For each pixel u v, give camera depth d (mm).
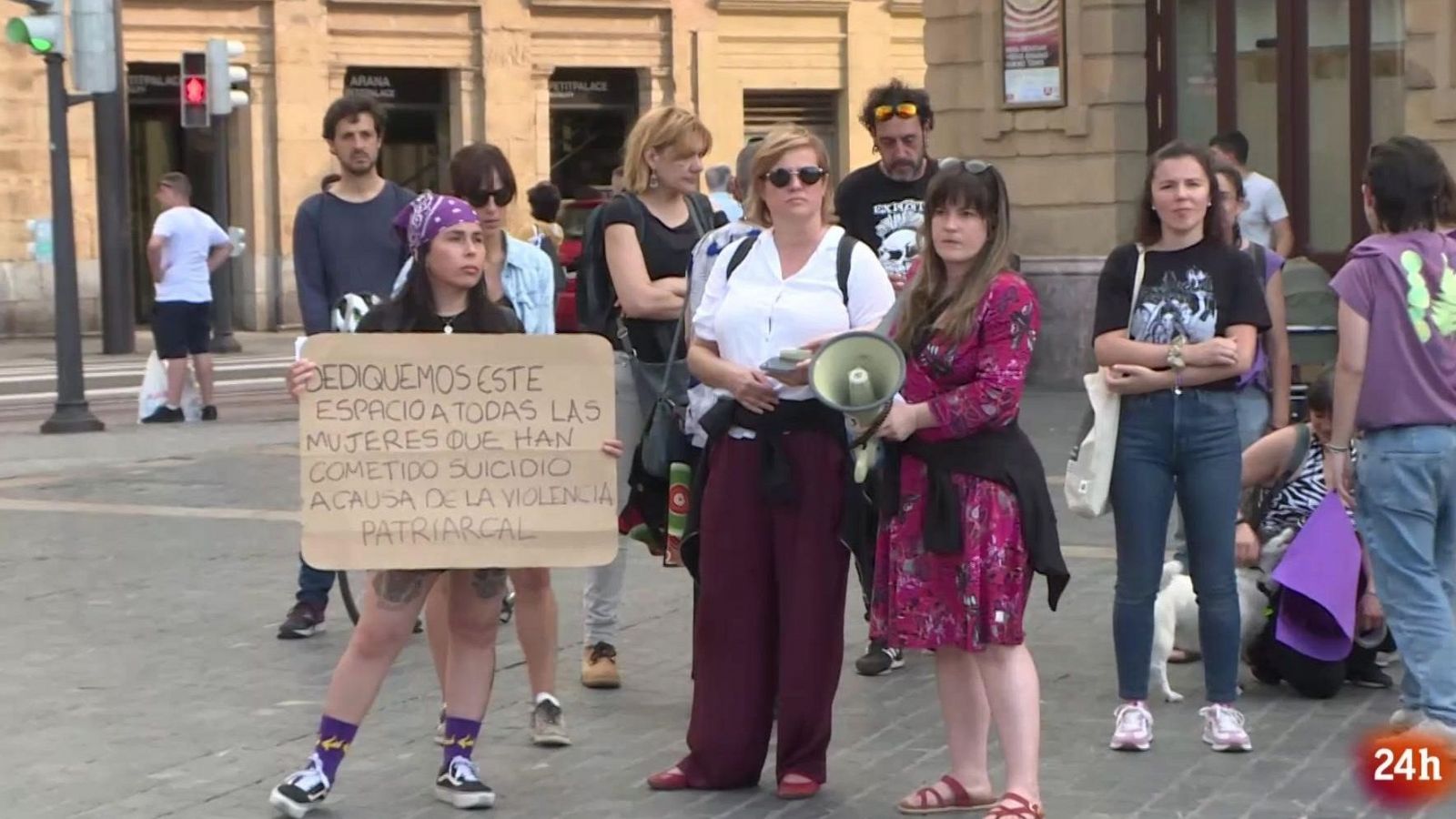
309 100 32125
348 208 8305
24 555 10922
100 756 6930
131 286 26672
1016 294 5906
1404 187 6676
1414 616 6727
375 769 6766
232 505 12672
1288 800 6242
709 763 6469
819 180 6273
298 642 8742
